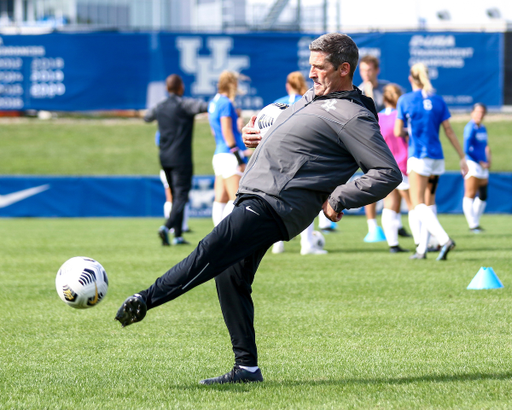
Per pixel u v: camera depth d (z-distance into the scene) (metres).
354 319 13.78
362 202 8.61
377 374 9.84
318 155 8.82
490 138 65.69
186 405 8.45
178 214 27.03
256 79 46.25
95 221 39.22
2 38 46.22
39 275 20.09
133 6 71.75
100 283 10.24
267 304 15.48
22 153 65.06
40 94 46.75
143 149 67.00
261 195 8.76
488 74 45.53
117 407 8.41
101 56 46.56
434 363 10.39
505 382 9.29
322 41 8.90
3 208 41.38
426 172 21.45
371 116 8.81
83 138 70.12
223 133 22.61
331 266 21.23
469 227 32.44
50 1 76.94
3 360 10.95
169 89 26.59
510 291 16.64
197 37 46.25
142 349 11.65
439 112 21.36
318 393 8.90
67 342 12.20
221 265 8.72
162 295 8.68
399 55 45.44
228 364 10.59
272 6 57.53
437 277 18.81
